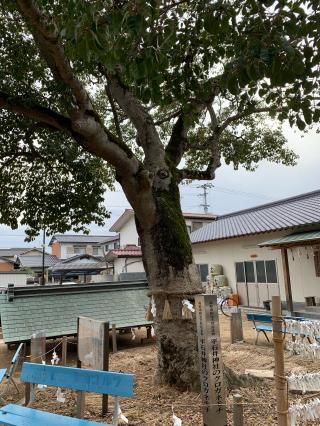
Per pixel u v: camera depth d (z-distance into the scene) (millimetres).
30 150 7383
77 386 3938
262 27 3609
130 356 9023
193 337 5527
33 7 3590
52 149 7344
